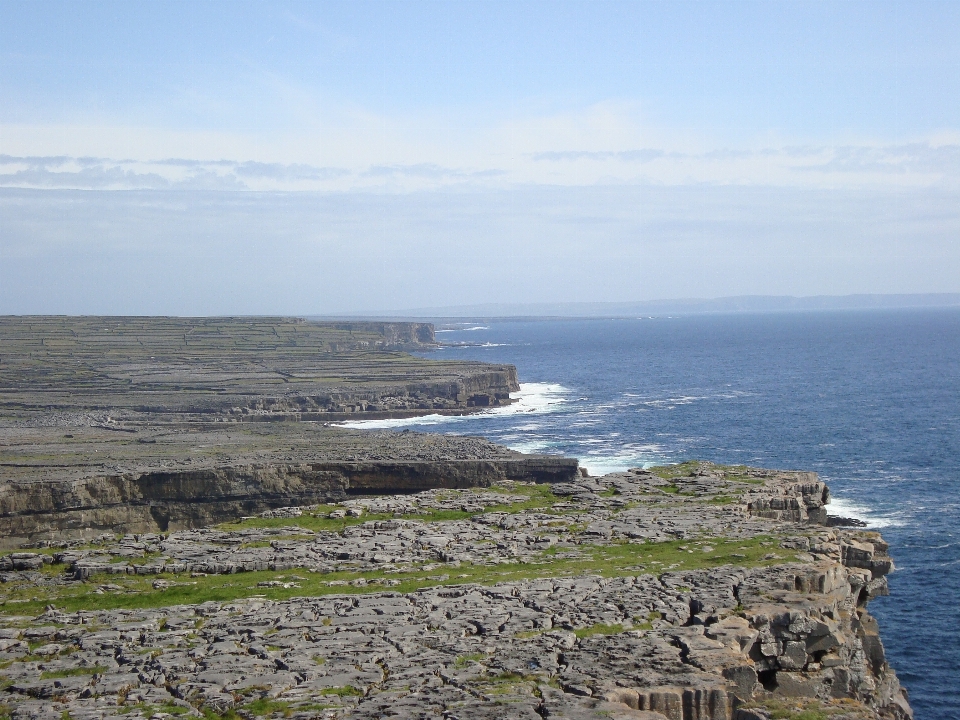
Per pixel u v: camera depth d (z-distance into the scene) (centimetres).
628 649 4100
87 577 5747
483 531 6588
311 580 5506
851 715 4075
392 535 6531
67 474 9162
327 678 3931
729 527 6381
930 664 6438
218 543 6481
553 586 5044
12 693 3934
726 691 3766
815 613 4503
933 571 8088
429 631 4444
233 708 3684
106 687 3947
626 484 8019
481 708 3572
